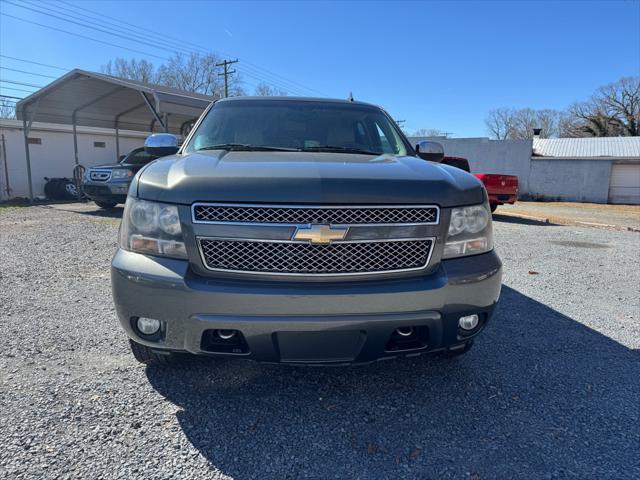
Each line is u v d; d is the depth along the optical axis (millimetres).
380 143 3484
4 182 17391
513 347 3357
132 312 2221
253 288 2096
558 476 1950
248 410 2414
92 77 12969
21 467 1899
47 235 8031
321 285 2133
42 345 3145
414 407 2490
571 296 4805
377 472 1959
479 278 2322
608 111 51812
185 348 2209
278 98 3900
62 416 2287
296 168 2311
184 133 20766
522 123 66312
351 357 2217
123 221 2375
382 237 2180
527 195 29734
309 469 1967
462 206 2354
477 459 2059
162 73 44219
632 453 2119
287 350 2164
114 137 21156
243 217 2117
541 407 2518
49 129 18578
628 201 28406
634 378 2891
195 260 2143
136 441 2111
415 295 2174
